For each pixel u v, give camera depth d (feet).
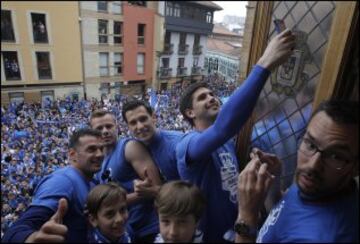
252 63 3.08
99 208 3.34
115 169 4.18
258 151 3.06
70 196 3.64
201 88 3.68
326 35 2.54
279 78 2.96
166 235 2.86
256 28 2.95
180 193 2.85
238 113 2.69
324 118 2.20
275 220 2.72
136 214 4.10
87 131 4.09
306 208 2.37
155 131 3.93
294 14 2.62
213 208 3.39
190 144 3.23
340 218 2.17
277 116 3.07
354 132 2.11
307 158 2.30
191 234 2.90
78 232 3.67
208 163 3.39
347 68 2.55
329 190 2.27
